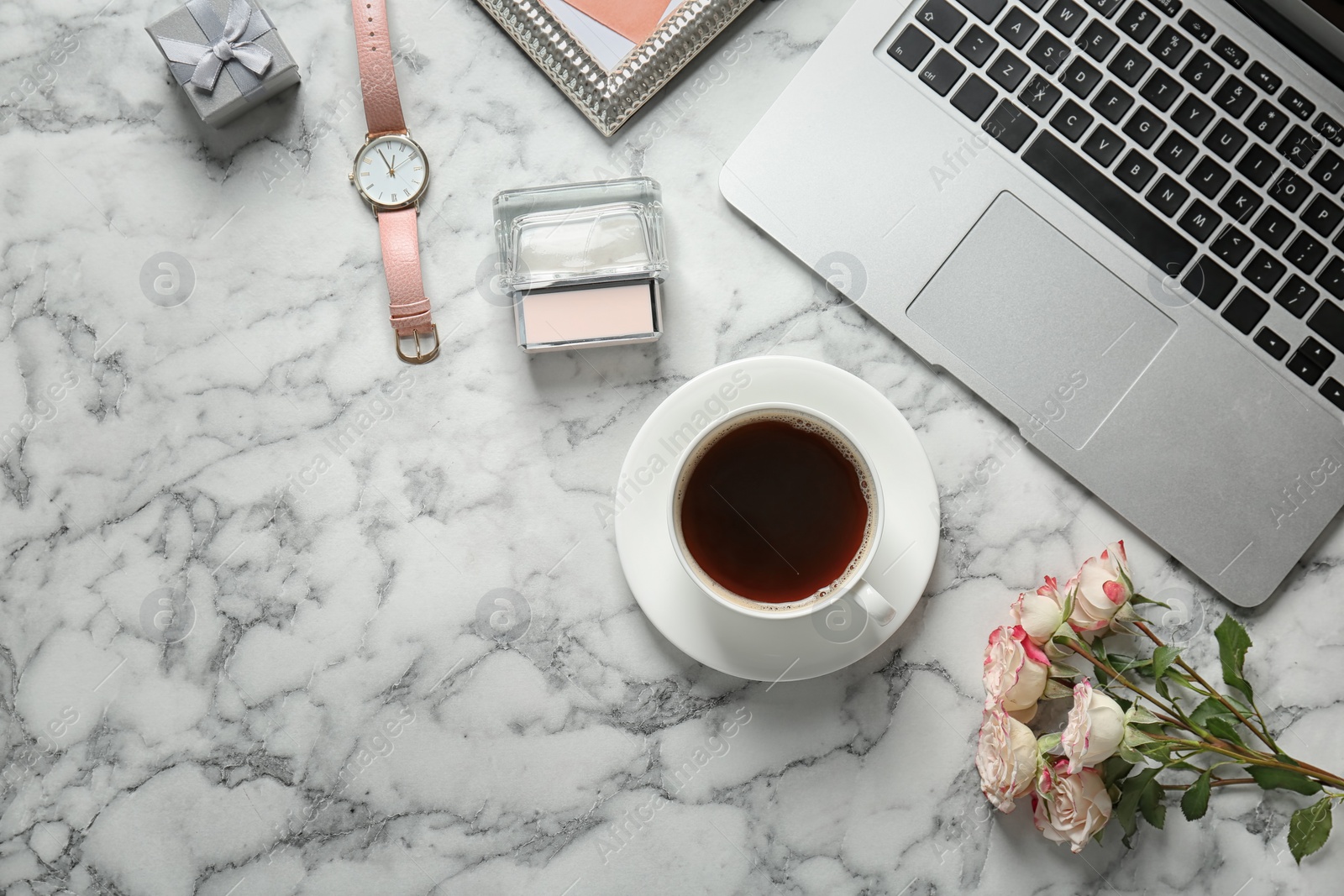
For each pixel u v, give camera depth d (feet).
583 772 2.80
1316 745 2.70
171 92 2.90
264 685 2.84
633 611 2.81
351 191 2.89
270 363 2.88
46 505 2.89
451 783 2.81
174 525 2.88
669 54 2.78
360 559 2.85
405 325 2.80
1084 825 2.42
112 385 2.89
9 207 2.90
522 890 2.78
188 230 2.89
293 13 2.89
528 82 2.88
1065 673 2.57
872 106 2.68
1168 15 2.62
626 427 2.84
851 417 2.60
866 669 2.78
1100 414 2.65
